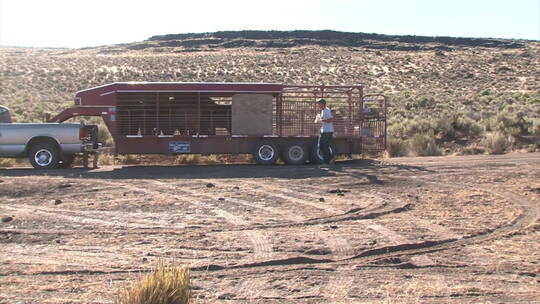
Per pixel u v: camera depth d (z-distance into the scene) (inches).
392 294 280.4
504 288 288.7
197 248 362.0
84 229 411.8
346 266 325.4
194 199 520.7
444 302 269.7
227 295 279.3
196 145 783.7
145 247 365.1
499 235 392.2
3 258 341.7
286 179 637.3
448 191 553.0
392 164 762.2
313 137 801.6
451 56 3988.7
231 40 4785.9
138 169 748.0
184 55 4050.2
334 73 3329.2
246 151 794.8
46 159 747.4
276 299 274.4
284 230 407.2
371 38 4835.1
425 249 359.6
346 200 514.9
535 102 1974.7
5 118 800.3
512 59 3821.4
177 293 240.1
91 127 775.7
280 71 3321.9
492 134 1002.1
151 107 783.7
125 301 236.5
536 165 708.7
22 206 493.4
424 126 1158.3
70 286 291.4
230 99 847.1
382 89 2896.2
